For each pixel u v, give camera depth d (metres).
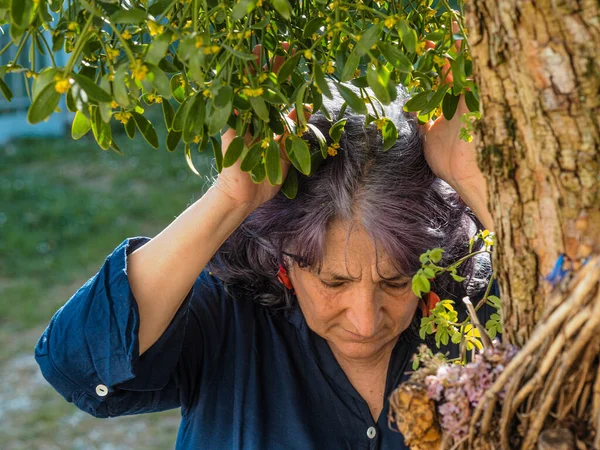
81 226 6.79
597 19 0.71
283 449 1.31
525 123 0.76
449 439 0.85
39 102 0.85
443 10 1.16
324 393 1.34
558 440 0.75
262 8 1.00
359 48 0.92
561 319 0.72
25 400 4.35
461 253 1.33
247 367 1.35
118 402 1.29
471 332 1.13
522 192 0.78
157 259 1.19
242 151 1.01
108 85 0.89
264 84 0.95
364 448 1.33
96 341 1.20
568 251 0.75
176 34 0.88
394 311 1.25
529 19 0.73
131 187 7.83
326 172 1.20
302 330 1.35
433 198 1.25
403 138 1.23
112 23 0.87
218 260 1.35
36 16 0.93
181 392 1.35
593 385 0.75
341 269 1.19
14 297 5.51
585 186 0.74
